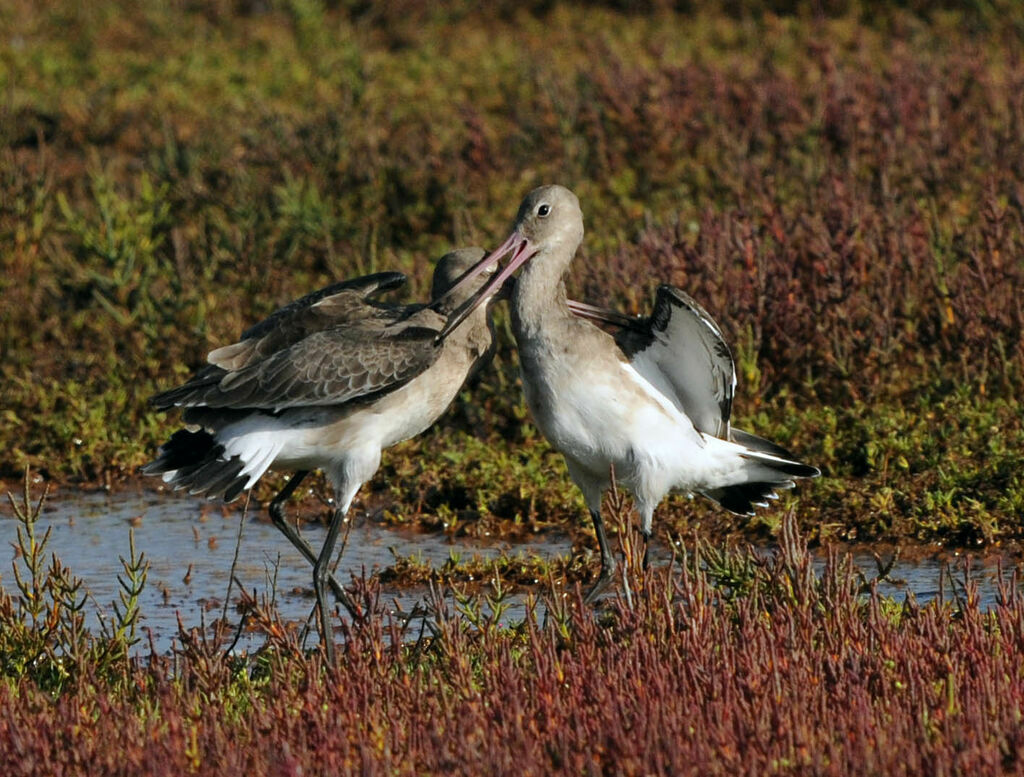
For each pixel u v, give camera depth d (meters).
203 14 28.59
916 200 17.20
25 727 7.75
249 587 11.59
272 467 10.60
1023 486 11.85
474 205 18.45
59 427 14.66
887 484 12.39
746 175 17.78
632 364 10.80
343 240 17.83
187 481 10.23
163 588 11.58
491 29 27.28
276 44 26.64
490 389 14.21
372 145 19.30
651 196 18.47
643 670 8.10
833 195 15.61
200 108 22.88
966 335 13.78
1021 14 24.19
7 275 17.30
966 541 11.56
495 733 7.42
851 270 14.16
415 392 10.52
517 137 19.89
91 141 21.80
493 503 12.90
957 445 12.64
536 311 10.52
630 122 19.47
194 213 18.58
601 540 10.83
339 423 10.36
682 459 10.64
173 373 15.48
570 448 10.60
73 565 12.19
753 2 26.69
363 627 8.91
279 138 19.47
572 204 10.62
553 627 8.60
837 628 8.52
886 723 7.28
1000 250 14.34
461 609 9.55
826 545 11.79
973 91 20.27
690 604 8.73
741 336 13.91
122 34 27.39
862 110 18.98
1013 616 8.44
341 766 7.18
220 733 7.57
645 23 26.42
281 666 8.71
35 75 24.62
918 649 8.20
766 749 7.06
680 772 6.80
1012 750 7.02
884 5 25.61
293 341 10.65
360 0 28.64
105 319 16.44
